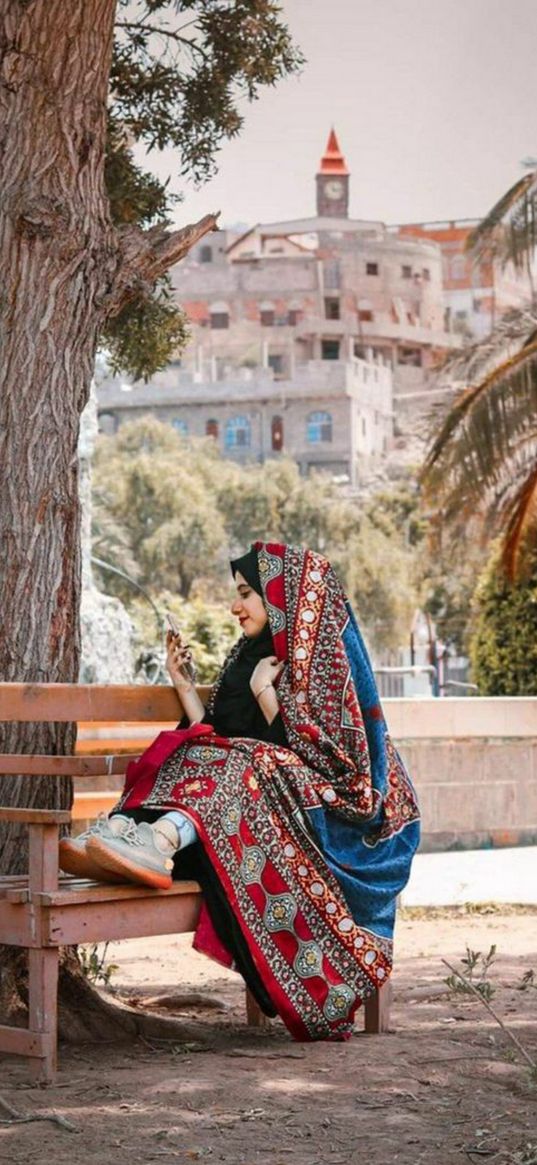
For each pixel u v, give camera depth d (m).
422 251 148.88
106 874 4.61
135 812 4.86
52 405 5.41
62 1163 3.73
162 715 5.14
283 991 4.85
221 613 20.34
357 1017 5.55
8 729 5.30
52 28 5.45
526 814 13.12
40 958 4.45
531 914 8.88
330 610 5.19
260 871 4.84
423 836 12.48
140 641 17.34
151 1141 3.90
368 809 5.05
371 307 145.62
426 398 129.12
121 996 5.95
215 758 4.91
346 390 113.25
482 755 12.86
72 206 5.47
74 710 4.78
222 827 4.79
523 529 17.06
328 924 4.93
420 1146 3.85
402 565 70.06
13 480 5.35
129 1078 4.55
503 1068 4.61
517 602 17.03
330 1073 4.57
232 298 141.88
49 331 5.41
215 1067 4.70
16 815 4.42
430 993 5.91
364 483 109.38
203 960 7.10
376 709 5.20
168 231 5.78
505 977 6.33
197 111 8.09
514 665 16.94
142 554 69.69
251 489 73.94
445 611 66.88
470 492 18.03
